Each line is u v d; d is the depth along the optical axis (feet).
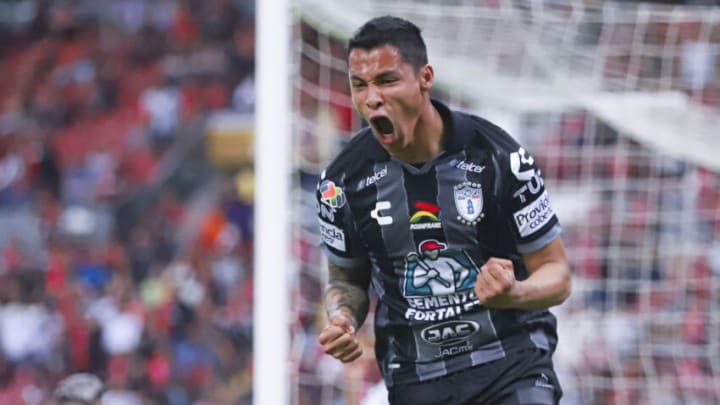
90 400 57.47
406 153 30.37
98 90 191.72
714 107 61.21
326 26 54.03
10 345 128.57
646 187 69.82
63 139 184.24
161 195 165.27
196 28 197.36
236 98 179.11
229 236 146.20
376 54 28.55
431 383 32.07
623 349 68.03
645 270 69.46
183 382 119.55
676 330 68.49
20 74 200.03
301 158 55.42
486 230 30.78
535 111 67.41
